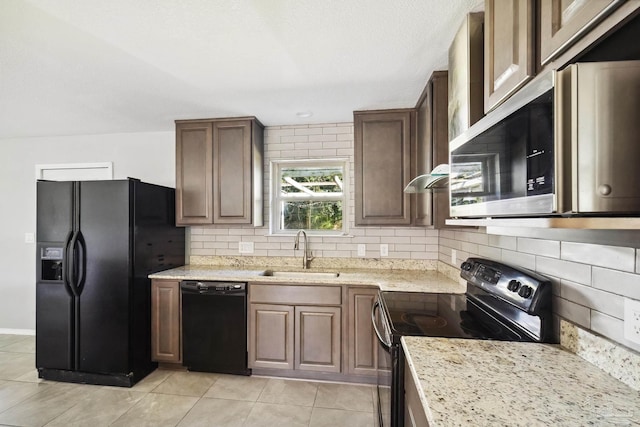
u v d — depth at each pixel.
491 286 1.39
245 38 1.53
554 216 0.72
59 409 2.01
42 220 2.36
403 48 1.62
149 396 2.16
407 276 2.45
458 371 0.89
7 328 3.26
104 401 2.10
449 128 1.56
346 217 2.90
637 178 0.58
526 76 0.83
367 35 1.51
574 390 0.79
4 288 3.28
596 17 0.60
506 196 0.86
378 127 2.49
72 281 2.29
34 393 2.21
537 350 1.04
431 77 1.91
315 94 2.22
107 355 2.29
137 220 2.37
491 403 0.73
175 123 2.78
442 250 2.59
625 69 0.59
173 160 3.12
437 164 1.84
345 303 2.29
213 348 2.42
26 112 2.57
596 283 0.93
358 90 2.15
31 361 2.69
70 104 2.40
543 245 1.17
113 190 2.30
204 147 2.74
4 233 3.29
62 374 2.36
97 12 1.31
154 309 2.50
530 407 0.72
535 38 0.82
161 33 1.48
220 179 2.72
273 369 2.41
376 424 1.86
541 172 0.68
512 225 0.81
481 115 1.28
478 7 1.29
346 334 2.29
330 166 2.99
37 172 3.29
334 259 2.86
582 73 0.60
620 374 0.83
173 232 2.85
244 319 2.39
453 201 1.31
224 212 2.72
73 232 2.32
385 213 2.46
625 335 0.83
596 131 0.59
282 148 2.96
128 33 1.47
